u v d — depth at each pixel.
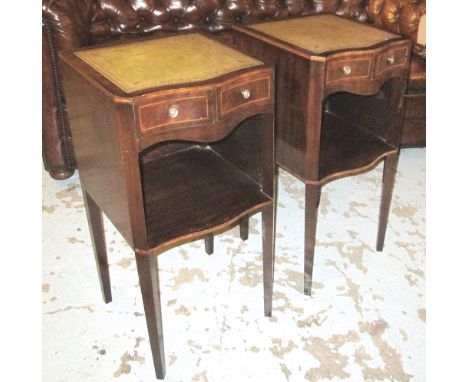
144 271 1.17
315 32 1.53
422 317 1.53
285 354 1.40
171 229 1.18
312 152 1.41
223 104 1.09
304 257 1.64
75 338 1.46
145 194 1.30
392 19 2.50
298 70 1.36
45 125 2.10
